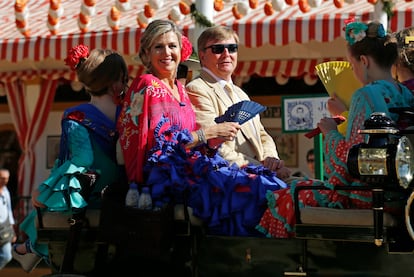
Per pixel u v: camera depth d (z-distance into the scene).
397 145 3.91
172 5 13.52
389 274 4.06
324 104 8.81
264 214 4.62
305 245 4.24
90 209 4.89
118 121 4.89
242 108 4.88
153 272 4.57
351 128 4.34
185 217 4.55
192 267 4.53
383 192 4.02
